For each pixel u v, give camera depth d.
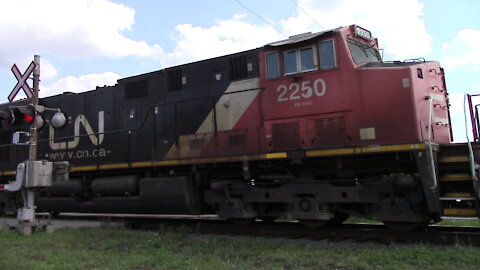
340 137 7.64
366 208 7.73
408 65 7.55
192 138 9.52
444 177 6.74
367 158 7.66
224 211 8.95
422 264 5.42
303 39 8.06
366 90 7.50
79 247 7.41
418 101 7.25
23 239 8.18
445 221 9.66
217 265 5.64
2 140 13.85
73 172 11.52
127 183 10.18
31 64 9.02
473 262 5.39
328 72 7.85
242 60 9.12
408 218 7.15
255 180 9.00
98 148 11.24
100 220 11.68
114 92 11.31
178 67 10.11
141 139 10.52
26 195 9.26
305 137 7.98
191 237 8.26
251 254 6.38
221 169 9.45
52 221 12.01
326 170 8.18
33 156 9.21
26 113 8.91
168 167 9.97
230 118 9.02
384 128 7.29
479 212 6.30
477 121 7.03
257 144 8.56
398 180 7.02
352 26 8.34
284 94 8.27
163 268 5.65
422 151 6.79
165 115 10.12
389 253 5.92
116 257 6.38
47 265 5.85
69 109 12.30
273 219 9.85
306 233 8.13
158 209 9.63
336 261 5.77
